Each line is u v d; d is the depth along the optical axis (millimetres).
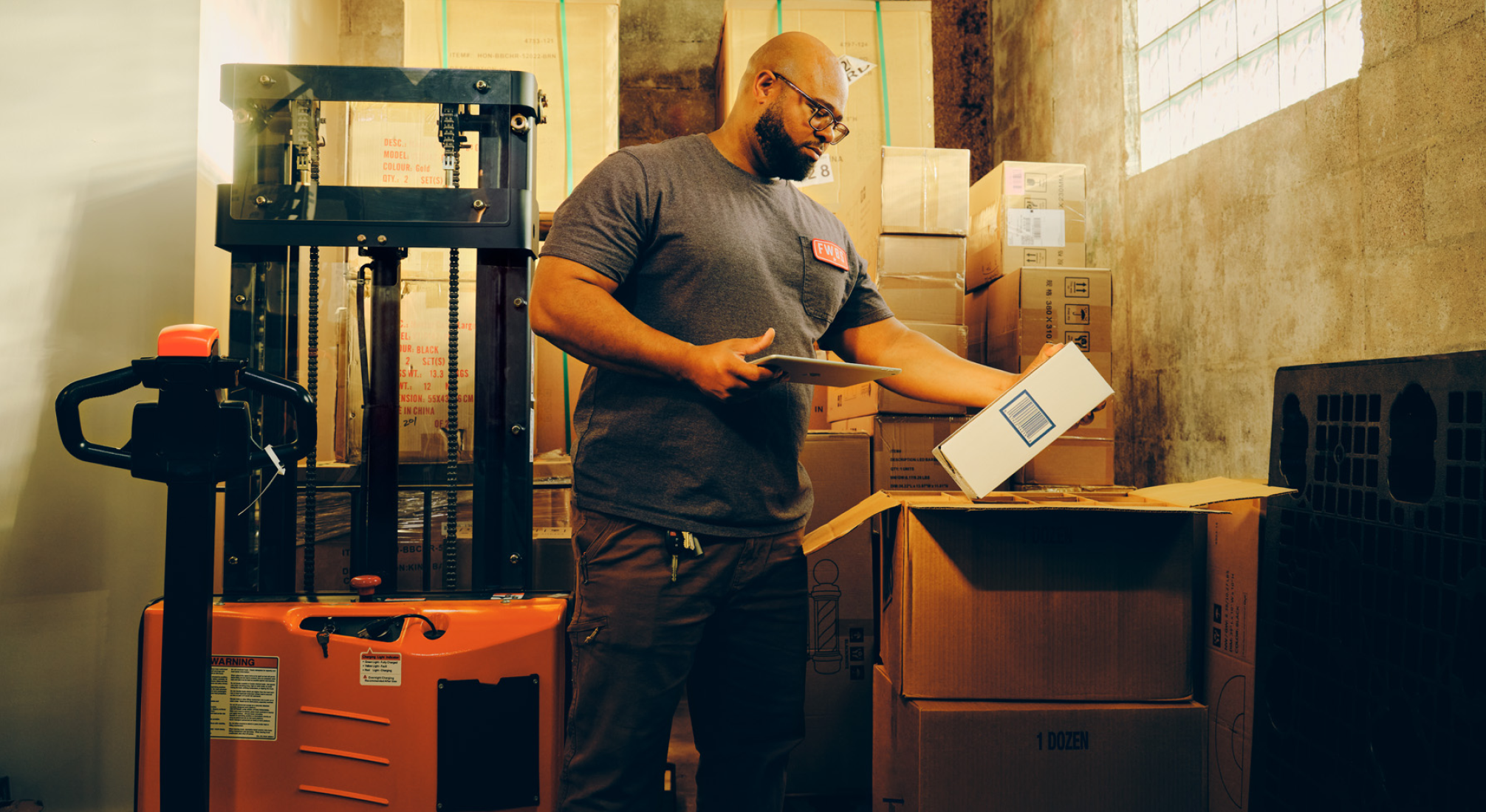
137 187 1650
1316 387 1410
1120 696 1325
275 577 1262
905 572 1334
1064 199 2154
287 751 1120
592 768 1016
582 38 2246
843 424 2332
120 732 1623
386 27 2984
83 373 1626
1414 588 1172
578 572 1073
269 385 1044
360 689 1118
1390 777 1197
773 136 1118
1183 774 1300
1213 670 1542
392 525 1281
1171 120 2230
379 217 1249
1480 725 1060
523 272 1284
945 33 3279
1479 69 1267
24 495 1603
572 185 2211
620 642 1009
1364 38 1497
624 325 956
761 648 1110
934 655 1328
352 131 1549
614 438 1040
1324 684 1320
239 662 1124
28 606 1604
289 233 1246
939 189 2039
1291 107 1690
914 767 1308
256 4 2064
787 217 1167
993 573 1330
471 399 1567
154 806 1107
